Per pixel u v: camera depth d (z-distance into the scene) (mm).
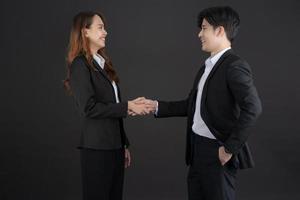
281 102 2936
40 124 2912
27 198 2939
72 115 2910
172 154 2951
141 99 1969
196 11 2879
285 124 2947
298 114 2939
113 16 2877
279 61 2910
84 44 1892
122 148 2020
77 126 2918
